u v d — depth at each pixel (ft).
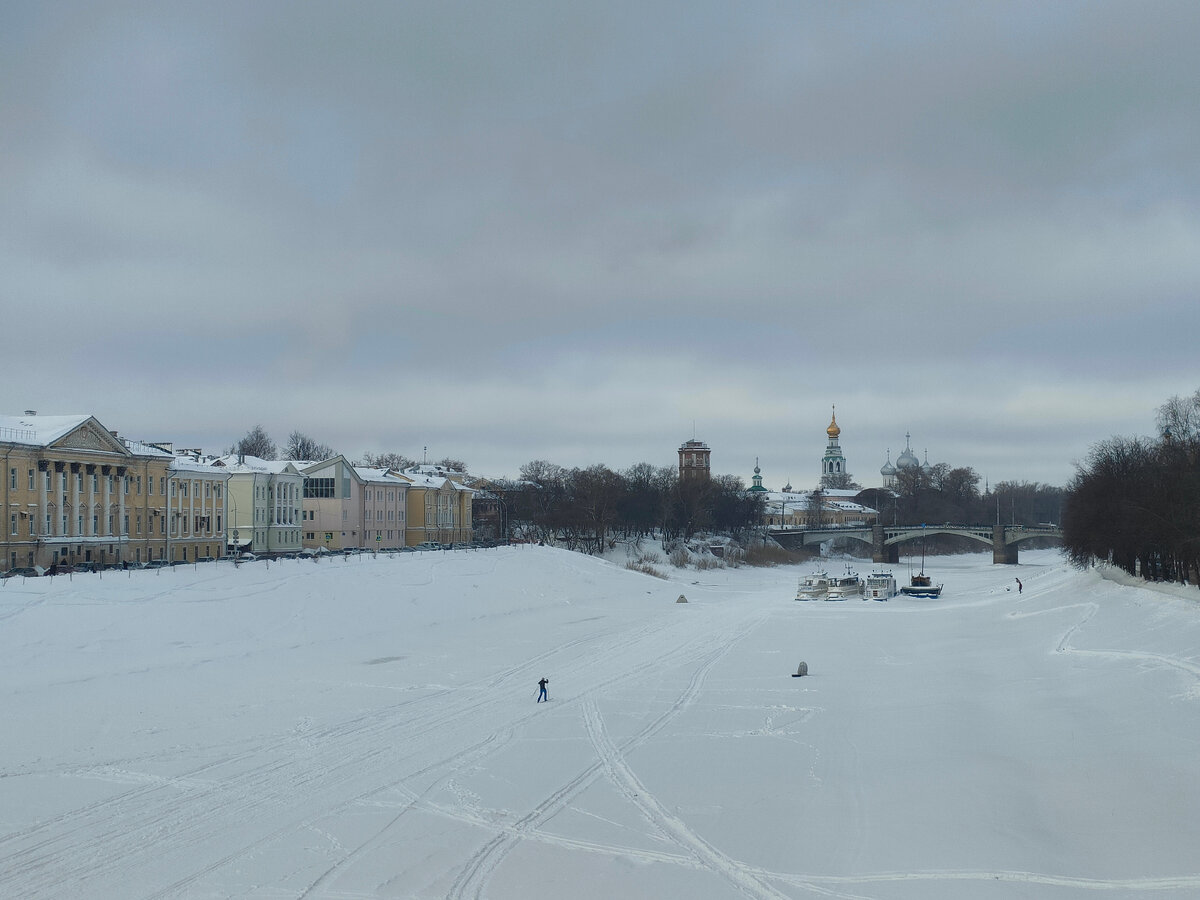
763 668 258.98
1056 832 121.80
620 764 160.66
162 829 130.00
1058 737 162.81
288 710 204.74
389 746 173.99
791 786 146.00
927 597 506.89
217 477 465.88
